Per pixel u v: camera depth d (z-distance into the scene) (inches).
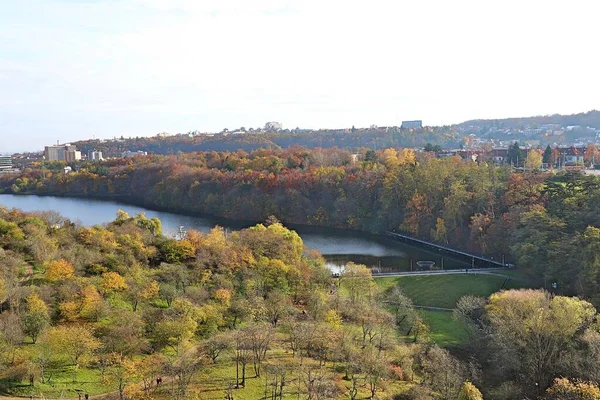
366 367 3078.2
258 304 3757.4
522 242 5310.0
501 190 6993.1
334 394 2805.1
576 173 5812.0
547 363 3112.7
